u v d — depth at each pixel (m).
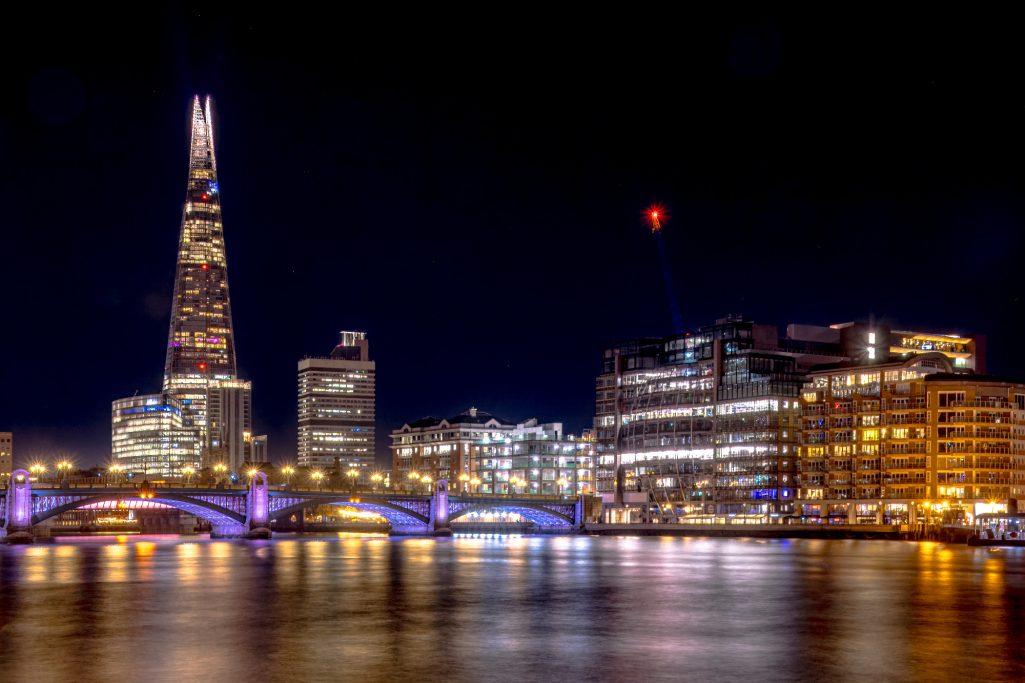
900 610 104.69
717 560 184.38
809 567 165.12
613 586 129.38
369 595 116.94
